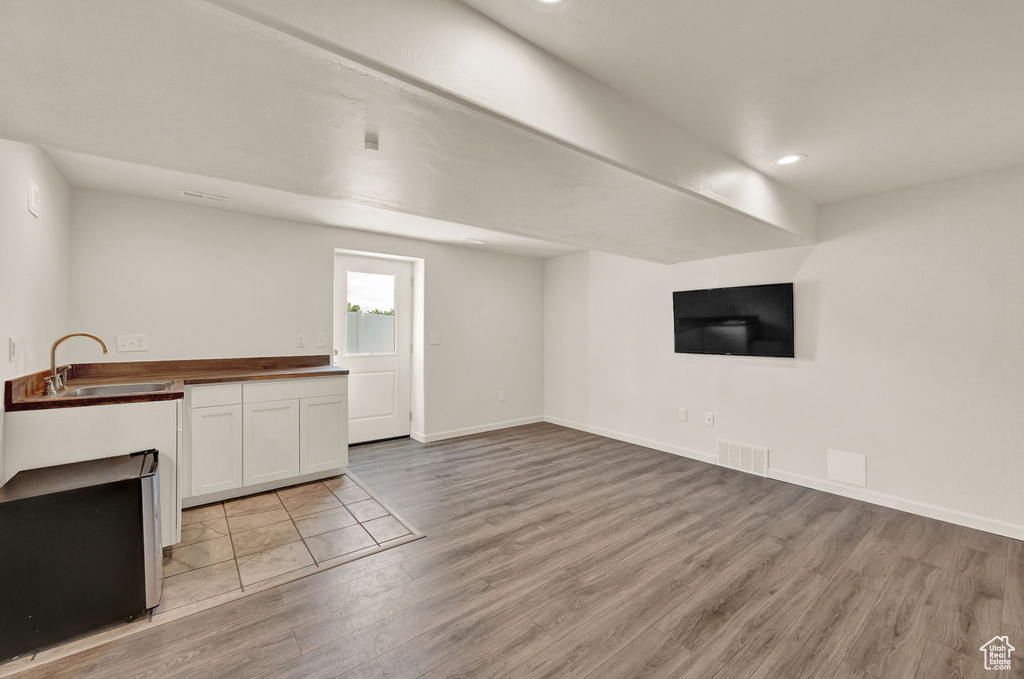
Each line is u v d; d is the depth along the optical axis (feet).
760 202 8.66
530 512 9.71
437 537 8.55
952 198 9.12
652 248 11.61
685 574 7.29
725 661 5.39
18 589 5.42
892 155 7.85
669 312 14.42
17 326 6.68
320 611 6.30
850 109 6.26
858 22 4.48
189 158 5.79
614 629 5.95
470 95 4.27
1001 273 8.62
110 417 7.08
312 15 3.30
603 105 5.65
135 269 10.48
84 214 9.88
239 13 3.02
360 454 14.15
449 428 16.38
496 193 7.18
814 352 11.13
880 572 7.35
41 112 4.52
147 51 3.48
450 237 15.02
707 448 13.43
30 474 6.28
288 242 12.71
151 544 6.17
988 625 6.02
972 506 8.97
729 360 12.89
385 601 6.54
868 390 10.28
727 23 4.51
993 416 8.75
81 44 3.37
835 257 10.71
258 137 5.16
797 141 7.26
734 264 12.64
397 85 4.00
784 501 10.36
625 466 13.01
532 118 4.84
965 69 5.28
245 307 11.99
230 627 5.96
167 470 7.60
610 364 16.38
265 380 10.61
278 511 9.68
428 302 15.81
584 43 4.86
